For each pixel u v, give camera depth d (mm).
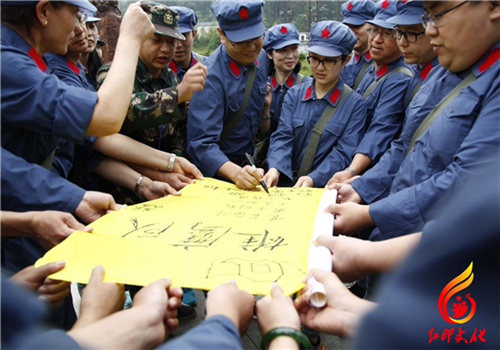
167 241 1347
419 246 578
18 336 629
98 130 1347
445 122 1540
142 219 1532
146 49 2100
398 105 2527
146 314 951
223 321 867
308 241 1372
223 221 1555
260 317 1001
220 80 2471
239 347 813
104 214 1527
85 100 1302
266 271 1162
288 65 3242
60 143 1742
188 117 2449
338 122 2564
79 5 1363
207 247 1312
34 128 1316
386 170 2051
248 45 2422
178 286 1074
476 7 1401
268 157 2607
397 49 2609
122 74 1422
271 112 3332
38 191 1359
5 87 1260
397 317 564
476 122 1426
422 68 2238
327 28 2457
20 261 1475
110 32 3949
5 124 1334
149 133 2207
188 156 2539
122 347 879
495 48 1471
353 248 1256
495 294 519
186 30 3162
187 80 1897
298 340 915
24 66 1274
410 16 2080
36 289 1119
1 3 1276
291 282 1106
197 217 1592
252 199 1839
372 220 1561
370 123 2697
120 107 1373
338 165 2488
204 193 1895
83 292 1063
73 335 867
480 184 539
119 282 1098
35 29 1357
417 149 1685
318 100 2621
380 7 2586
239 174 1984
